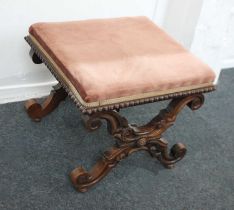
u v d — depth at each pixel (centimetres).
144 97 96
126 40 106
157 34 113
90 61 95
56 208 103
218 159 131
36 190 106
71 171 114
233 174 127
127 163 121
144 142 110
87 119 95
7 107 132
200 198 116
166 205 111
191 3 141
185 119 146
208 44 151
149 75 95
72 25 108
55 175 112
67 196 107
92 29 108
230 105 161
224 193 120
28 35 114
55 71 98
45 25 106
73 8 128
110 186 112
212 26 146
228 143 140
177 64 102
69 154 120
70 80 92
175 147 120
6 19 119
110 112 98
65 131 127
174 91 100
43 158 116
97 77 90
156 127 111
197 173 124
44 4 122
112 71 93
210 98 163
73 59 95
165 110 111
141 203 110
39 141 121
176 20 148
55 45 99
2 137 120
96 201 107
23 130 124
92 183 109
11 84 133
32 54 112
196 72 102
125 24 114
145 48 104
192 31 145
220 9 143
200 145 135
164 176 120
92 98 87
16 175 109
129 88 92
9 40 124
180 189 117
